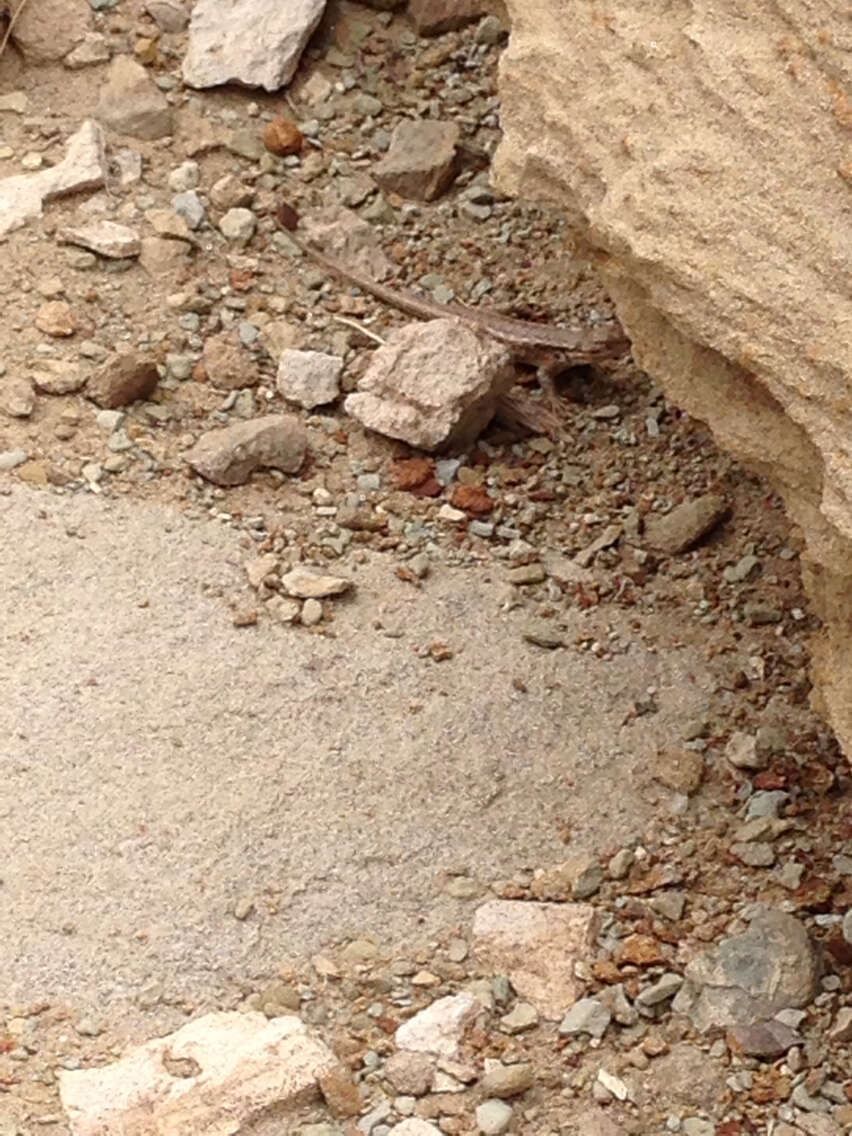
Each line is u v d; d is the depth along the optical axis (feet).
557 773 2.74
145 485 3.01
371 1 3.61
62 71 3.49
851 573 2.42
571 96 2.51
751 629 2.92
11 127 3.42
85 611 2.84
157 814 2.65
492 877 2.64
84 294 3.21
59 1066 2.43
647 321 2.55
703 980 2.52
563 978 2.53
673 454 3.12
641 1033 2.49
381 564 2.97
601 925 2.59
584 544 3.02
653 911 2.61
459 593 2.94
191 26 3.52
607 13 2.49
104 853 2.61
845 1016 2.49
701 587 2.97
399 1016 2.50
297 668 2.81
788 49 2.34
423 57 3.59
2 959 2.51
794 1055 2.46
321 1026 2.48
